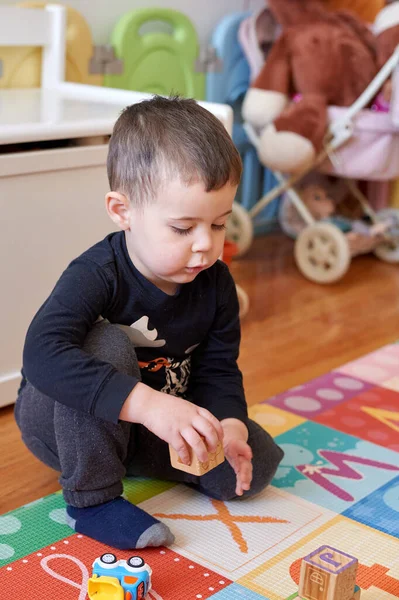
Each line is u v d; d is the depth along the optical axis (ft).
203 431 2.85
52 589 2.91
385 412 4.65
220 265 3.49
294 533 3.38
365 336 5.92
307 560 2.68
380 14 7.36
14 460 3.95
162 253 2.95
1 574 2.98
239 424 3.38
